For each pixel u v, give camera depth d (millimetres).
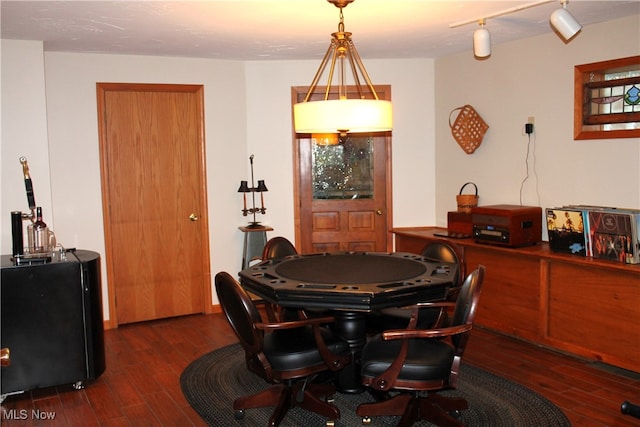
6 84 3861
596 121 3918
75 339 3398
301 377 2805
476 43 3695
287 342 2875
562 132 4168
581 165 4047
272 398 3012
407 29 3936
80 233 4559
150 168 4785
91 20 3412
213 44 4242
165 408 3166
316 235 5387
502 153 4699
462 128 5004
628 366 3404
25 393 3402
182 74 4820
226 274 2684
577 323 3703
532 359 3789
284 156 5230
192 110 4898
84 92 4492
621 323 3430
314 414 3086
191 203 4965
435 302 3021
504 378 3473
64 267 3352
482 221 4324
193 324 4777
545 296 3883
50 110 4383
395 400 2896
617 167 3807
